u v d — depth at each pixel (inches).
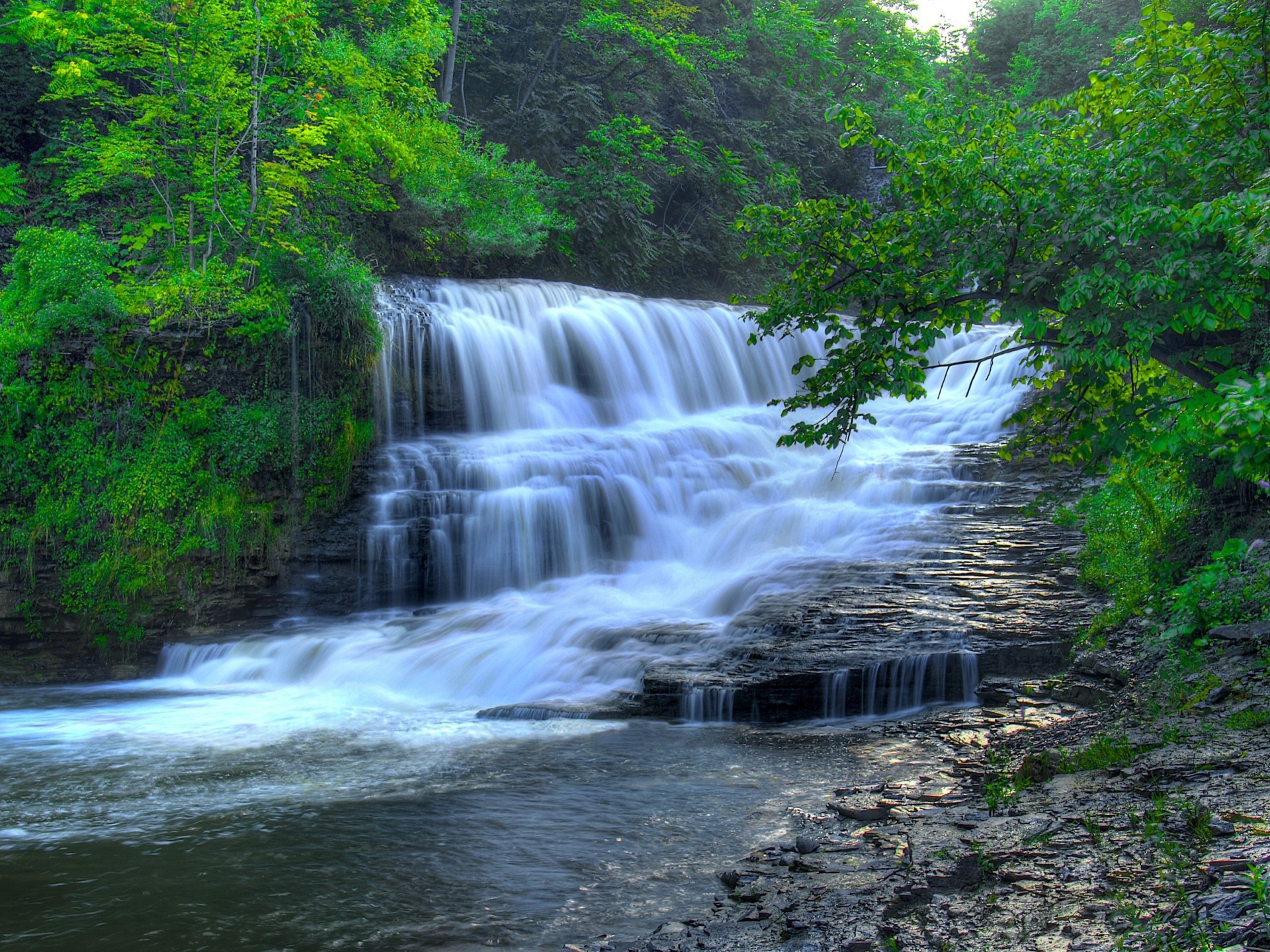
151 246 967.6
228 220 886.4
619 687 559.2
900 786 346.3
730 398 1144.2
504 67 1571.1
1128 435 319.3
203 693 626.8
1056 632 523.5
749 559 781.9
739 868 273.3
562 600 756.0
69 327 741.3
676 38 1598.2
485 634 673.0
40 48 1039.0
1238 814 231.3
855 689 498.0
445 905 263.7
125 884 285.7
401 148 1031.6
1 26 935.7
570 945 233.6
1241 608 414.9
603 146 1497.3
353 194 1077.1
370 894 273.7
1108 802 269.4
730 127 1750.7
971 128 356.5
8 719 552.7
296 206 982.4
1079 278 298.8
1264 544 442.6
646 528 870.4
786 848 286.8
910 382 351.6
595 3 1571.1
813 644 537.6
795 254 371.9
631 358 1074.1
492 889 274.2
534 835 320.5
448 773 403.9
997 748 393.1
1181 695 369.7
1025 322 316.2
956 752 402.6
